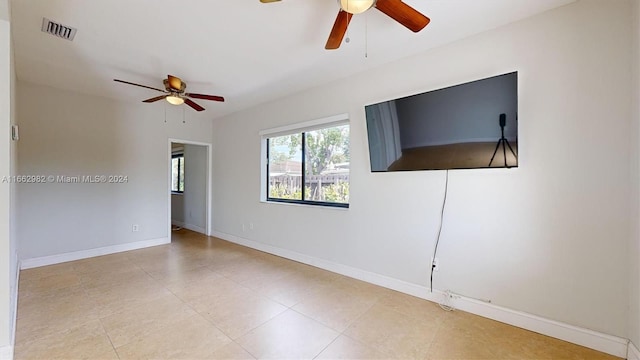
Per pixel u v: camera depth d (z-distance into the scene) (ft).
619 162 6.01
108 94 13.28
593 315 6.31
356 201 10.55
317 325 7.26
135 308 8.09
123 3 6.55
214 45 8.54
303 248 12.50
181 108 15.81
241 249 14.87
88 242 13.32
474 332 6.97
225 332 6.89
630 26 5.87
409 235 9.16
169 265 12.10
